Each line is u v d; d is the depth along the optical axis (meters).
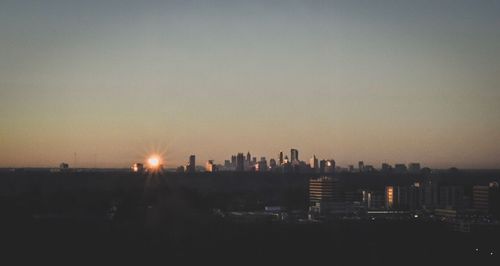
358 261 115.94
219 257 109.69
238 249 115.12
